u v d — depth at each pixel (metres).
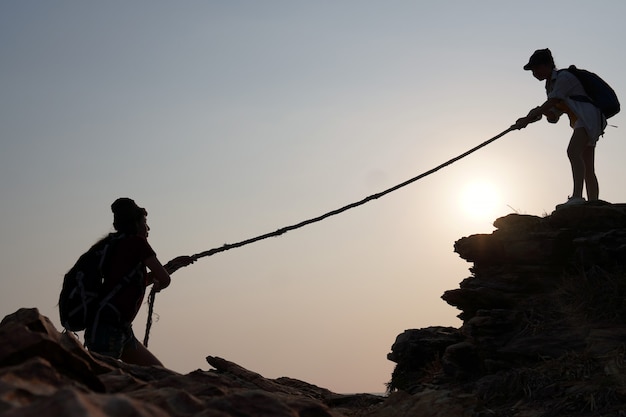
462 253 9.11
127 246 6.62
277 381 9.23
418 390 8.27
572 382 6.34
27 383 3.44
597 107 9.01
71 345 4.83
